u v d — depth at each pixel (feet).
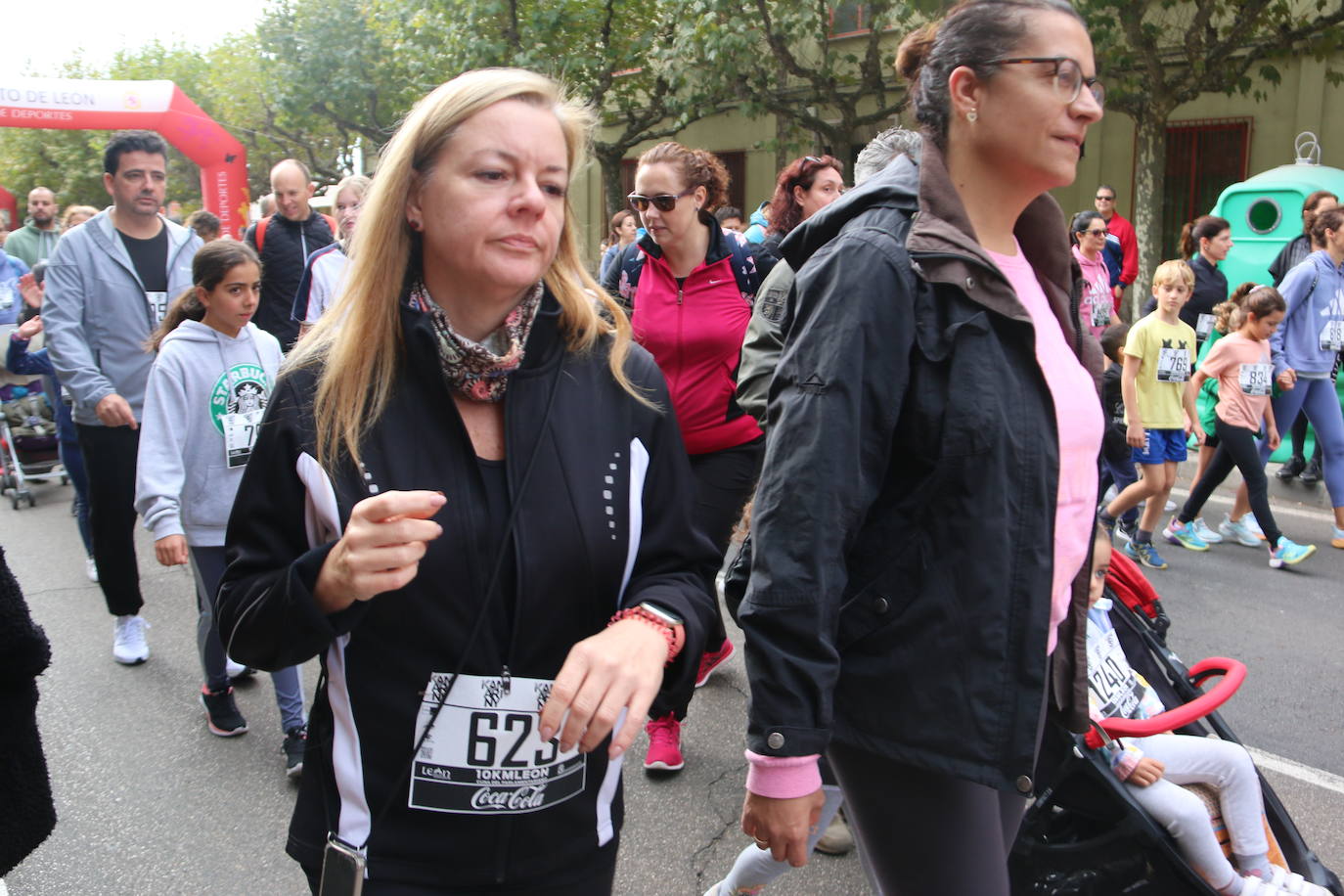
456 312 5.11
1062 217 6.30
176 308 12.77
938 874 5.77
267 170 109.29
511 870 5.04
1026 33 5.43
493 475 5.01
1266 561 20.48
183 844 10.84
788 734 5.28
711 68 43.78
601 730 4.44
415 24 51.60
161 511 12.00
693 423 12.95
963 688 5.39
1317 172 28.53
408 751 4.91
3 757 4.48
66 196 106.83
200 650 13.15
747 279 13.00
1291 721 13.39
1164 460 19.89
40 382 27.99
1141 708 8.42
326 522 4.97
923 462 5.48
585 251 5.66
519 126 4.82
